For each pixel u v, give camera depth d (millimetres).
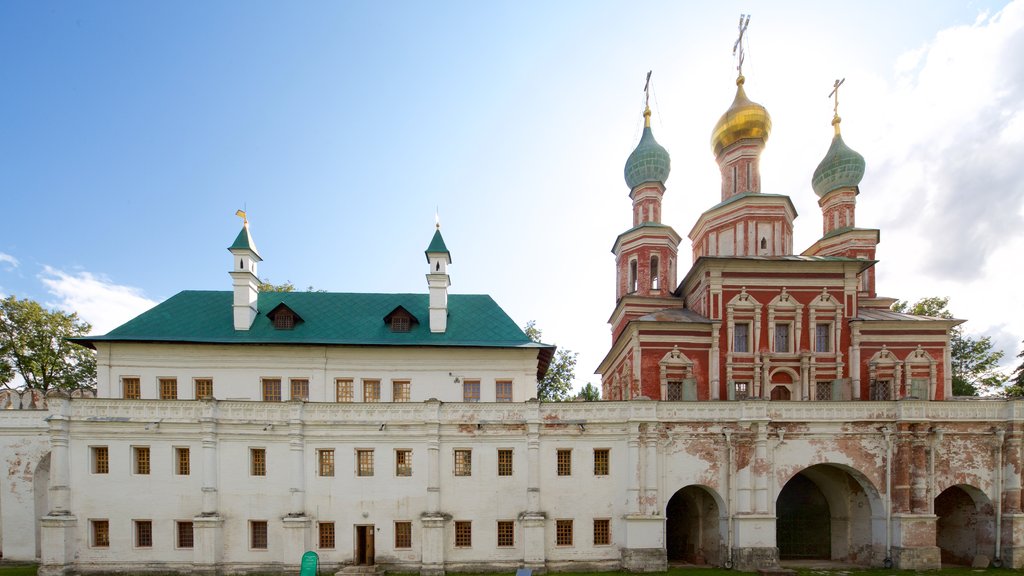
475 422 31359
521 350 35312
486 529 30719
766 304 37062
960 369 55375
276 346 34062
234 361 33938
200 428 30422
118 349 33438
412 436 31234
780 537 35562
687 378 36031
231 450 30703
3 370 45531
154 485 30125
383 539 30422
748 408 30750
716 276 37000
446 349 35156
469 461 31375
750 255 41125
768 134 43906
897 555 29969
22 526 32375
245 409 30984
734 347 37031
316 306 37688
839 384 35750
